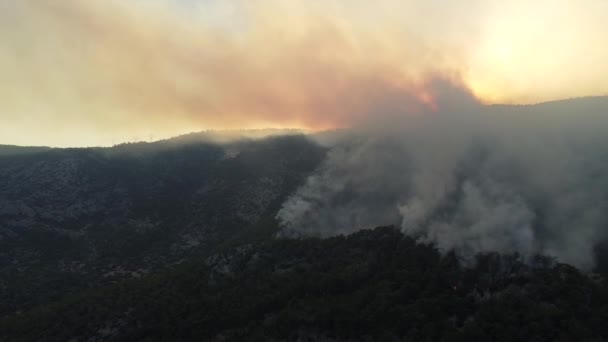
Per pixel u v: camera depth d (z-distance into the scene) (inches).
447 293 4320.9
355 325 4315.9
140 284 6215.6
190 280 5861.2
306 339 4375.0
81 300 6063.0
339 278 4938.5
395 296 4426.7
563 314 3779.5
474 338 3754.9
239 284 5497.1
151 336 4980.3
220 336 4722.0
